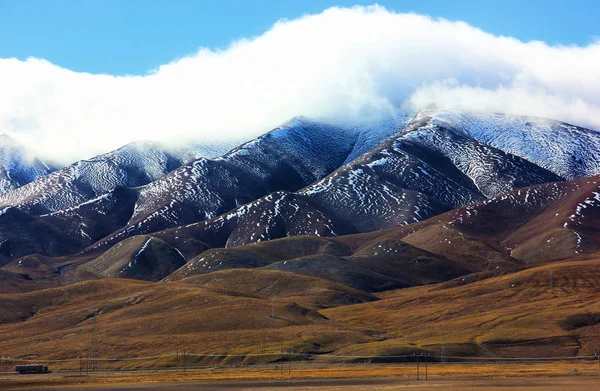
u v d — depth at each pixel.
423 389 160.00
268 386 171.50
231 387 171.50
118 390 172.12
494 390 156.50
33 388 181.75
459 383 171.12
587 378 179.62
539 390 155.50
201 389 169.38
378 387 164.88
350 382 176.75
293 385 172.62
